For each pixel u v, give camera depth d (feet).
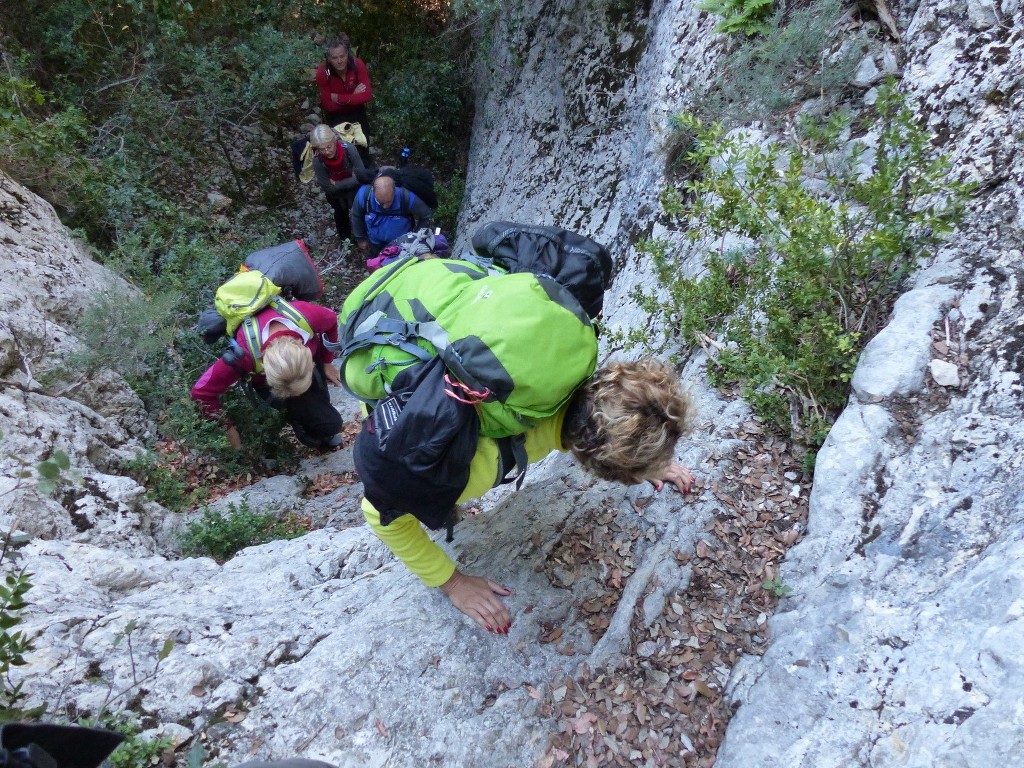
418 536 7.05
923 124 10.00
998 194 8.64
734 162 9.38
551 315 5.52
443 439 5.38
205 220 25.16
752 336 9.55
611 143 20.36
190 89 25.94
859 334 8.31
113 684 7.13
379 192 19.44
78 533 11.05
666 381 5.61
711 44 14.21
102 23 23.65
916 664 5.89
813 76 11.60
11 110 18.58
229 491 15.49
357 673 7.29
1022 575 5.69
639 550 8.16
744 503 8.28
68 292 16.31
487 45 28.50
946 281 8.34
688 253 13.05
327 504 14.90
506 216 24.27
